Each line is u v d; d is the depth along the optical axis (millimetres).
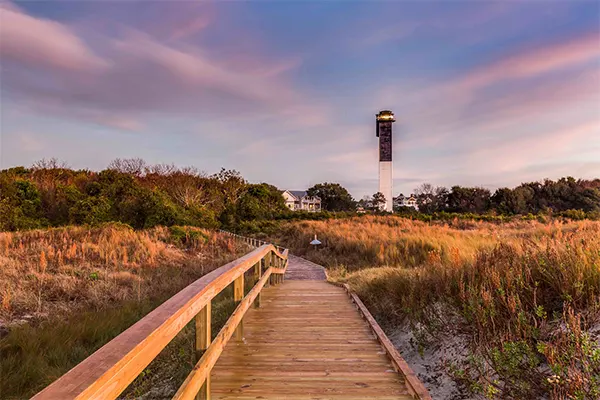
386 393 3111
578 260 4125
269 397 3035
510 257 5141
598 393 2619
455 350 4250
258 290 5367
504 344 3355
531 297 4082
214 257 17281
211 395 3062
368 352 4160
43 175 35719
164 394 4051
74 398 927
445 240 14430
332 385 3271
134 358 1317
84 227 18719
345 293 8156
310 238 22781
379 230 22156
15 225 21234
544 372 3143
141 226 25453
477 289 4527
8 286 8609
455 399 3486
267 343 4484
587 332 3172
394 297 6582
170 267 13398
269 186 56844
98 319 7227
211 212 31750
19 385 4641
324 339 4652
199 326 2525
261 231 32750
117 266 12195
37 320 7402
